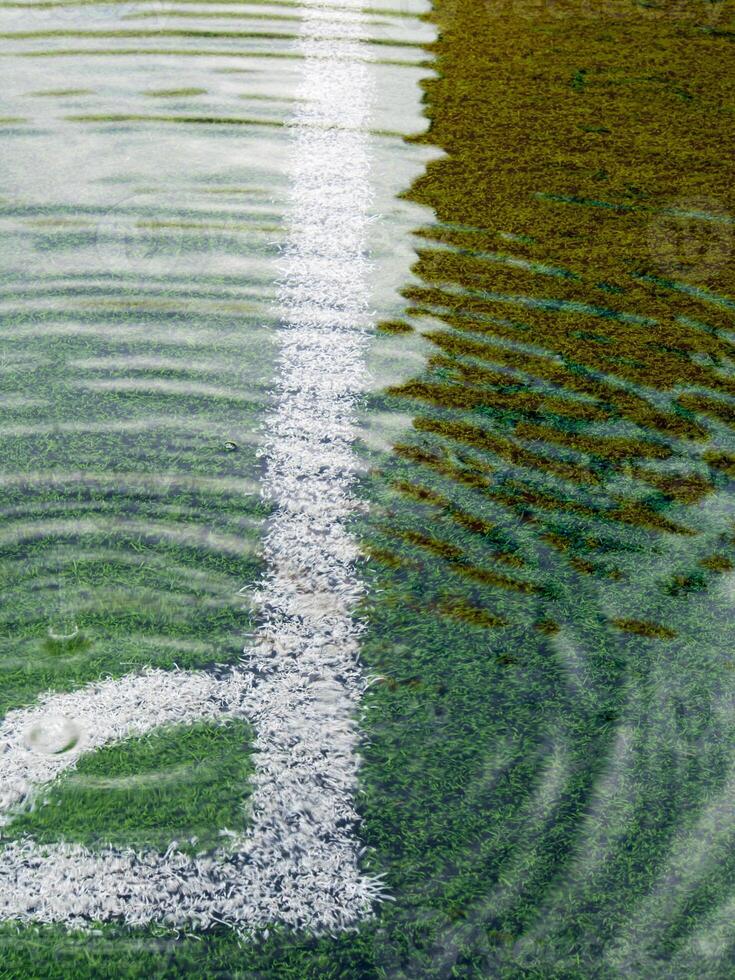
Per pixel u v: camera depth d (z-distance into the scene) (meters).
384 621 2.19
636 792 1.86
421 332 3.04
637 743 1.95
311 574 2.29
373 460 2.60
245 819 1.81
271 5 5.28
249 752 1.93
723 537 2.41
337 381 2.85
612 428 2.71
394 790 1.87
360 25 5.05
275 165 3.84
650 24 5.14
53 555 2.27
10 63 4.48
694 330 3.07
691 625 2.19
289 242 3.42
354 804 1.84
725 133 4.11
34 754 1.89
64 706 1.98
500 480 2.54
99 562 2.27
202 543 2.34
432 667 2.10
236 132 4.04
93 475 2.49
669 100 4.36
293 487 2.51
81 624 2.14
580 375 2.89
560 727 1.98
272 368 2.89
